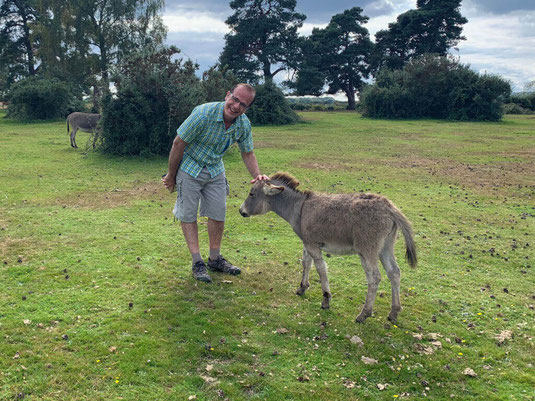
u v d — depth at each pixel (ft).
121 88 52.24
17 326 14.39
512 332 15.03
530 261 21.80
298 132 87.04
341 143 69.15
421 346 14.10
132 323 14.80
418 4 202.49
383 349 13.91
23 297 16.38
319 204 15.90
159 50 54.08
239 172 44.47
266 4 169.27
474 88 122.62
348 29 200.13
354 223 14.83
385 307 16.74
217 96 60.13
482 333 15.01
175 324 14.90
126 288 17.61
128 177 40.68
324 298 16.26
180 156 17.65
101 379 11.92
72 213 28.53
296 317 15.79
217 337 14.19
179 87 51.88
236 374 12.38
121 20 120.37
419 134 83.87
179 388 11.66
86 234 24.40
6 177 38.88
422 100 130.21
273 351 13.51
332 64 202.69
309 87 182.60
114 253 21.53
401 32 193.77
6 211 28.53
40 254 21.15
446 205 32.60
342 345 14.06
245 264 20.79
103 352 13.07
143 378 12.01
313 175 43.06
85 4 118.42
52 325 14.58
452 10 188.96
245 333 14.55
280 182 17.57
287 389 11.82
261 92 107.86
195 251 18.83
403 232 14.78
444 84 128.26
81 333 14.10
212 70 61.82
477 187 38.91
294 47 171.63
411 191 37.09
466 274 20.15
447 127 99.25
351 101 214.07
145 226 26.17
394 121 119.44
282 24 164.04
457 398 11.66
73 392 11.39
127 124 52.37
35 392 11.33
